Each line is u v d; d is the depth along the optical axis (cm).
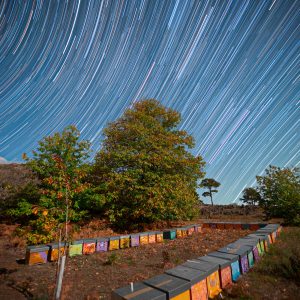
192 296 441
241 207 4141
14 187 1462
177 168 1683
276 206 1850
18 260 835
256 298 500
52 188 1075
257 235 966
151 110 1944
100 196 1374
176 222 2141
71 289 565
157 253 957
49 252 832
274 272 660
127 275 670
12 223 1337
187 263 563
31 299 498
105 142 1673
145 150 1541
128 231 1492
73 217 1124
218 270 551
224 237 1341
